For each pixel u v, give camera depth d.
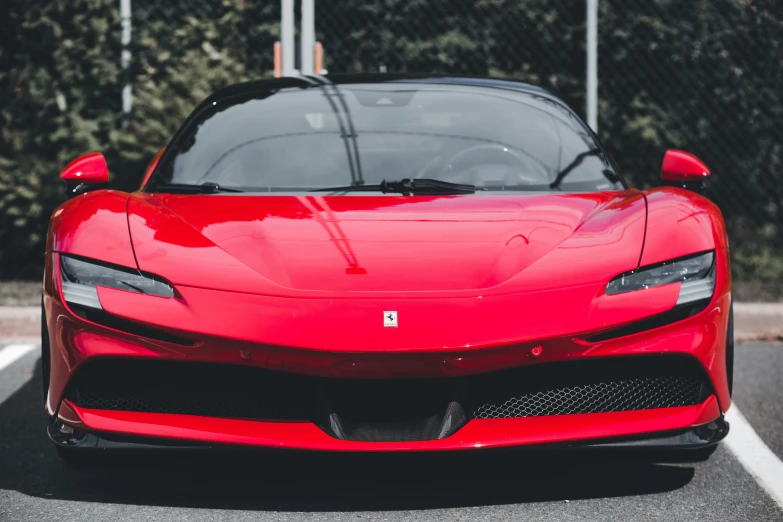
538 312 3.93
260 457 4.73
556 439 3.93
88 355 4.01
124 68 10.35
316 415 3.93
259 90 6.02
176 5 12.10
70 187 5.29
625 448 4.02
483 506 4.08
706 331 4.12
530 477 4.46
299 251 4.18
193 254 4.18
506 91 6.01
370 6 12.10
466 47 11.99
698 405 4.14
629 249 4.24
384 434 3.88
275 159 5.30
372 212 4.61
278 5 12.08
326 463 4.62
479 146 5.43
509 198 4.88
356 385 3.90
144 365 4.06
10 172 10.23
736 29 11.85
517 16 11.99
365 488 4.30
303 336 3.84
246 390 4.01
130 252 4.20
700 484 4.41
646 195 4.84
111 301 4.02
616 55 11.95
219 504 4.11
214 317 3.92
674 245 4.27
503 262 4.12
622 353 3.99
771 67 11.84
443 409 3.91
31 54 10.26
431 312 3.87
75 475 4.56
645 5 11.94
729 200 11.89
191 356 3.94
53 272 4.21
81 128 10.14
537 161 5.37
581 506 4.09
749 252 11.48
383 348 3.79
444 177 5.20
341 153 5.34
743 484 4.42
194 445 3.97
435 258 4.13
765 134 11.86
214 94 6.14
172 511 4.04
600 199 4.88
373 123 5.59
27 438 5.26
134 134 10.20
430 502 4.12
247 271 4.07
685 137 11.92
